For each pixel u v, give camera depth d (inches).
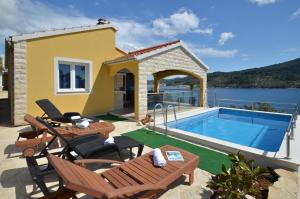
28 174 176.2
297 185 156.1
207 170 191.9
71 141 198.8
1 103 626.2
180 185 164.7
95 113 460.8
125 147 195.5
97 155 173.3
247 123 467.5
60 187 122.3
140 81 396.2
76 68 436.1
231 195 131.2
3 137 284.4
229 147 239.0
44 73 378.3
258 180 161.3
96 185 100.5
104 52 468.1
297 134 287.9
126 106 582.2
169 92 528.7
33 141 210.7
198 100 605.3
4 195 144.8
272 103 471.2
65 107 411.2
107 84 478.9
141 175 141.5
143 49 559.2
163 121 395.9
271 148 311.7
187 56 515.2
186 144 266.7
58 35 391.9
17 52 344.2
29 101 362.6
